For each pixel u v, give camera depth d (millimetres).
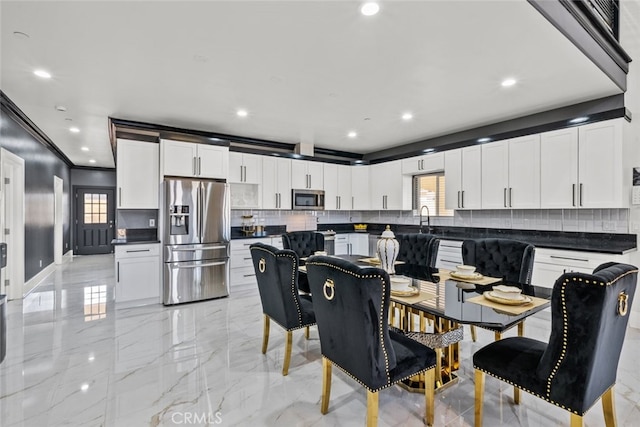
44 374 2371
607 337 1396
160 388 2193
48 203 6012
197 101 3482
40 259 5488
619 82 3004
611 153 3217
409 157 5492
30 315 3703
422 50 2412
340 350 1758
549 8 2000
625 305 1457
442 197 5348
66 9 1916
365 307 1544
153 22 2061
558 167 3598
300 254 3811
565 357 1388
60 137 5215
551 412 1924
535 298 1890
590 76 2842
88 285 5176
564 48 2377
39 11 1931
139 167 4230
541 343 1798
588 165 3369
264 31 2168
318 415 1910
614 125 3199
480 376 1741
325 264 1736
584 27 2361
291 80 2953
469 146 4527
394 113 3914
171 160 4227
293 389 2189
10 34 2176
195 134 4664
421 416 1883
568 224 3820
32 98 3365
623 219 3383
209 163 4480
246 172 5137
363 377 1629
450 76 2863
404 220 5961
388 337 1620
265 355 2703
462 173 4613
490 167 4262
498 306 1772
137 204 4211
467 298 1925
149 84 3025
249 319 3590
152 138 4367
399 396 2088
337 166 6191
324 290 1770
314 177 5891
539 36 2215
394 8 1918
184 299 4164
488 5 1892
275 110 3799
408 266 2949
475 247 2904
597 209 3582
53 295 4574
